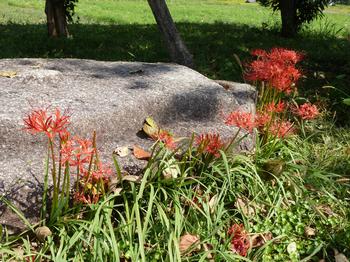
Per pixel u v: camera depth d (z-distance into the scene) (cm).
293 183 167
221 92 212
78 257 128
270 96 196
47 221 139
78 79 211
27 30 552
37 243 136
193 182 150
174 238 130
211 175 154
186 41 494
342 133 230
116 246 123
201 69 347
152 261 134
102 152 161
